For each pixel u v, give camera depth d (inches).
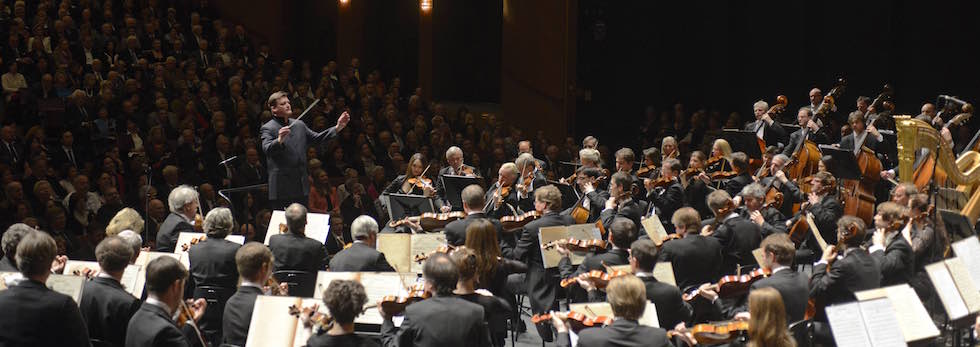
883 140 1325.0
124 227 807.1
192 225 859.4
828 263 721.0
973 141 1193.4
